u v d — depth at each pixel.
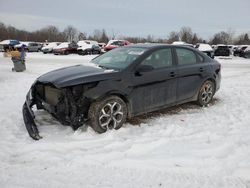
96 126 3.87
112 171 2.92
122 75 4.10
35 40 65.19
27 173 2.83
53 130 4.04
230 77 11.11
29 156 3.22
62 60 20.95
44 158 3.17
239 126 4.37
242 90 7.71
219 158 3.21
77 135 3.82
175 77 4.83
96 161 3.12
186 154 3.32
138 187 2.63
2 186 2.58
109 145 3.54
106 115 3.97
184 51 5.23
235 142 3.67
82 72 4.14
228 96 6.81
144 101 4.43
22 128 4.17
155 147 3.52
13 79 9.23
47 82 3.96
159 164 3.08
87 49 29.27
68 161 3.11
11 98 6.25
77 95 3.73
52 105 3.99
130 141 3.69
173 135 3.95
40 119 4.53
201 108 5.54
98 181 2.71
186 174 2.88
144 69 4.27
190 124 4.48
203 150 3.42
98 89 3.82
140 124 4.43
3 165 2.99
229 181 2.74
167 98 4.79
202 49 25.05
